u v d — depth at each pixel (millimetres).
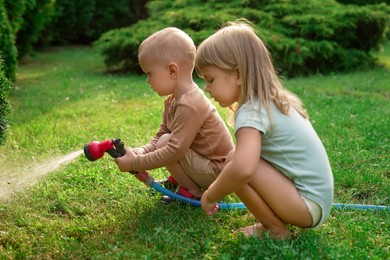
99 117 5059
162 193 3023
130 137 4273
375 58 9422
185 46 2680
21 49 9047
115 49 8578
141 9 14219
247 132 2195
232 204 2830
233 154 2357
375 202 2967
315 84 7102
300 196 2316
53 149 3967
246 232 2488
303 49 7926
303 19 8453
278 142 2291
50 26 11594
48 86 6918
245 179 2174
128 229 2607
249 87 2260
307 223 2369
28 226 2658
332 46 8375
